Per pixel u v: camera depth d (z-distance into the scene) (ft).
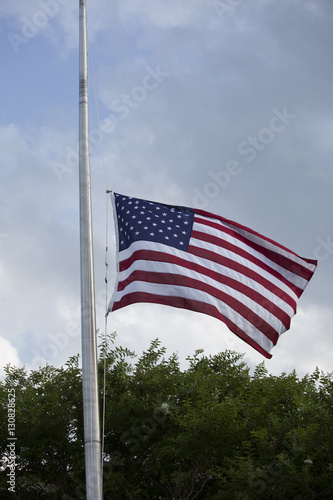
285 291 49.08
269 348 47.24
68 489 54.75
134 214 48.88
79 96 45.91
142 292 45.39
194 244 48.26
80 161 43.34
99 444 34.71
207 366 59.21
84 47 47.73
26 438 52.01
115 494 53.88
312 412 50.21
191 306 45.39
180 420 48.37
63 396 54.65
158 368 56.85
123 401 52.31
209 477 50.98
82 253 40.09
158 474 53.88
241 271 48.37
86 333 37.55
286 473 46.39
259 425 49.44
